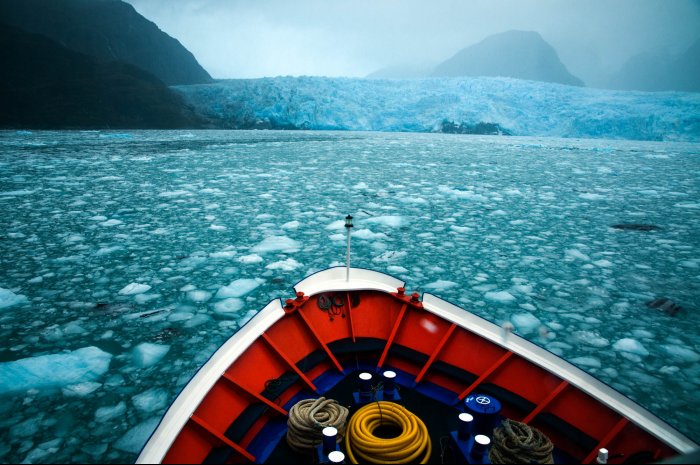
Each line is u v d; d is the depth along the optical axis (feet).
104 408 12.92
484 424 7.44
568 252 29.48
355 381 9.56
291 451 7.67
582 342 17.63
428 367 9.45
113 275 24.11
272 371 9.20
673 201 48.67
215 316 19.35
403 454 6.94
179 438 6.92
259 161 83.61
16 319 18.49
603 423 7.57
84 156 82.64
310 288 11.16
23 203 42.04
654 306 20.89
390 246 30.86
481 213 41.96
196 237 32.12
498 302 21.39
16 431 11.89
